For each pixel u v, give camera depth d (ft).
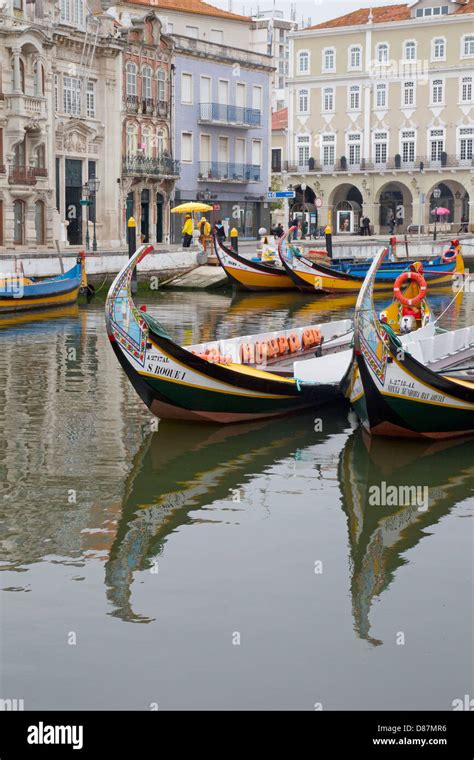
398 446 57.16
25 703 30.35
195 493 48.57
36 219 175.22
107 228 195.11
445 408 57.06
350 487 49.73
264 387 61.05
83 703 30.37
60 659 32.50
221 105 229.25
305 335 72.95
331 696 30.81
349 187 288.92
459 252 166.09
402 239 228.22
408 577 38.96
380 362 54.03
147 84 206.08
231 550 41.37
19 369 80.64
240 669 32.07
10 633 33.99
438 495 48.65
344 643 33.73
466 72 268.62
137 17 208.23
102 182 193.88
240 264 150.41
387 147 279.69
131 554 40.75
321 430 60.39
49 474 51.26
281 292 155.12
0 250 163.73
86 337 100.07
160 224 214.48
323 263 170.81
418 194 276.41
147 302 139.03
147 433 59.26
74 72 183.21
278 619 35.29
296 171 288.92
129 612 35.63
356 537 43.01
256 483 50.21
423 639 34.09
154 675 31.68
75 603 36.24
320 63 285.43
